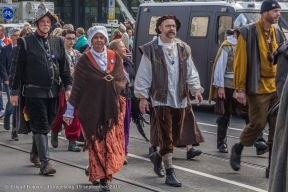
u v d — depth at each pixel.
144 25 18.59
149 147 10.22
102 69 7.74
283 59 7.24
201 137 9.83
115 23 30.16
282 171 3.99
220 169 9.23
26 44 8.45
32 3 30.11
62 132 12.57
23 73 8.56
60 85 8.73
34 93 8.51
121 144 7.82
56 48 8.66
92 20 44.53
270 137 8.48
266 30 8.38
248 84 8.38
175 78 8.00
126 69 9.74
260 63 8.34
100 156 7.59
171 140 8.11
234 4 16.42
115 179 8.53
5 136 11.99
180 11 17.58
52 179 8.51
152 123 9.66
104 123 7.64
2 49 12.84
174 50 8.03
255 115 8.47
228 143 11.55
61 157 10.05
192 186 8.20
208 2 16.91
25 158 9.89
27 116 8.73
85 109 7.66
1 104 14.50
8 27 24.77
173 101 8.00
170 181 8.16
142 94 8.01
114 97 7.71
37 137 8.68
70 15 44.12
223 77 10.31
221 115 10.52
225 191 7.95
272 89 8.42
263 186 8.23
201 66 16.95
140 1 42.47
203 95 17.02
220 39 16.53
